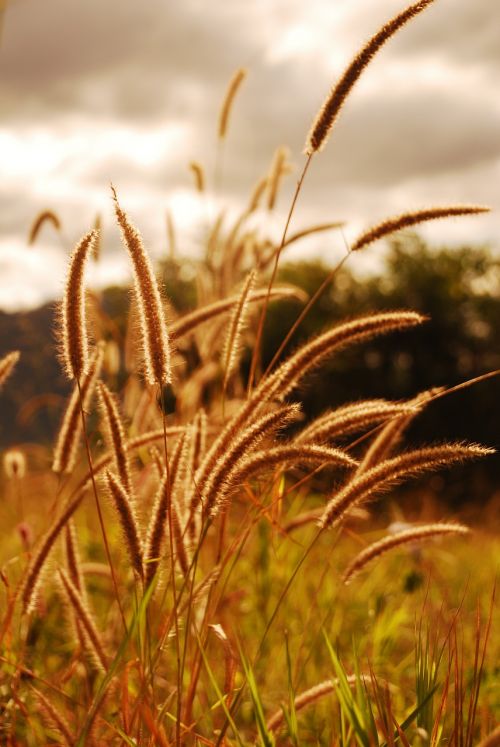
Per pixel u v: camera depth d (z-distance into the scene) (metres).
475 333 30.80
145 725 2.74
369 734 2.33
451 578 6.08
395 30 2.81
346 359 26.64
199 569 3.87
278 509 3.05
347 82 2.87
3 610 3.54
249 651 3.98
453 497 15.30
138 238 2.28
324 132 2.92
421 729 2.37
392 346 29.34
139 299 2.28
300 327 27.81
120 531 2.41
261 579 4.55
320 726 3.26
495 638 4.21
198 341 4.61
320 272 29.27
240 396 4.52
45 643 3.68
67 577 2.80
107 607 4.25
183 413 4.44
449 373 29.94
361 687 2.41
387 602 4.79
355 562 2.95
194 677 2.64
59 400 5.12
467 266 31.64
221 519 3.13
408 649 4.73
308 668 3.84
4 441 5.04
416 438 28.69
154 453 2.83
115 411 2.58
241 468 2.27
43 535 2.97
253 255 4.95
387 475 2.43
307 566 5.00
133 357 4.02
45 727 3.06
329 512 2.51
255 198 5.02
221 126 5.25
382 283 31.77
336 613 4.55
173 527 2.62
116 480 2.40
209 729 3.07
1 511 4.86
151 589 2.35
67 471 2.90
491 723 3.16
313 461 2.26
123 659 2.93
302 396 25.00
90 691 3.09
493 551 7.57
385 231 2.88
